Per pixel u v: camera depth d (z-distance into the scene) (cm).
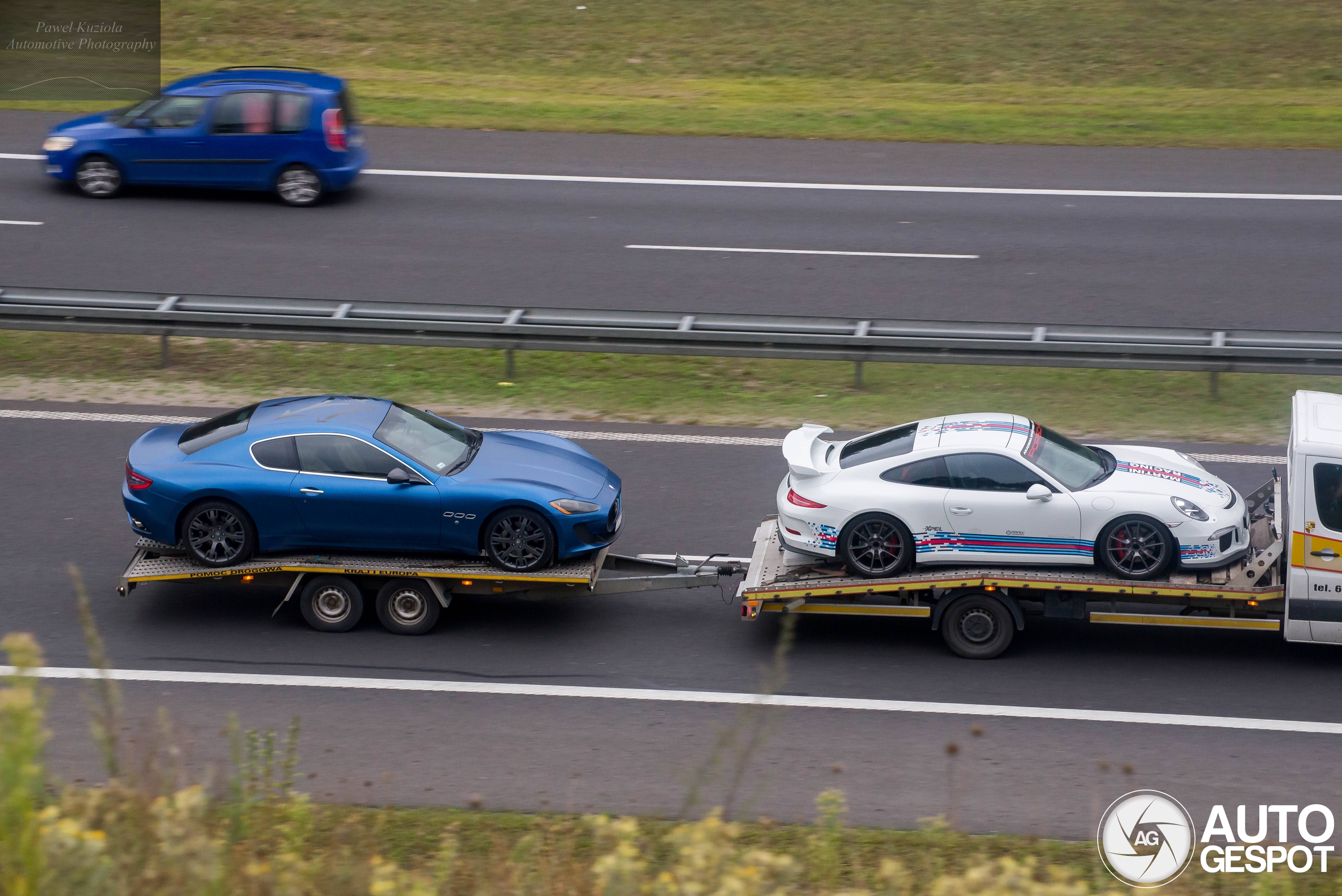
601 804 1330
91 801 870
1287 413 2392
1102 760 1416
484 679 1592
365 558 1702
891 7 5047
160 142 3334
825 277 2925
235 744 1025
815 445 1783
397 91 4338
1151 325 2656
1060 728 1480
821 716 1509
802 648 1680
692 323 2502
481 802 1328
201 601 1791
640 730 1480
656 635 1714
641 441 2281
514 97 4303
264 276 2911
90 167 3362
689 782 1224
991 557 1633
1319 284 2855
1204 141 3844
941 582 1598
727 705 1535
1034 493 1600
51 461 2159
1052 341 2425
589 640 1700
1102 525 1598
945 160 3725
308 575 1700
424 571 1669
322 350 2723
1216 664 1631
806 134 3953
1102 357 2400
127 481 1717
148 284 2852
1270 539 1712
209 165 3344
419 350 2728
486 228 3225
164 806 854
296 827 1045
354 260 3017
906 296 2823
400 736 1461
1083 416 2386
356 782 1364
